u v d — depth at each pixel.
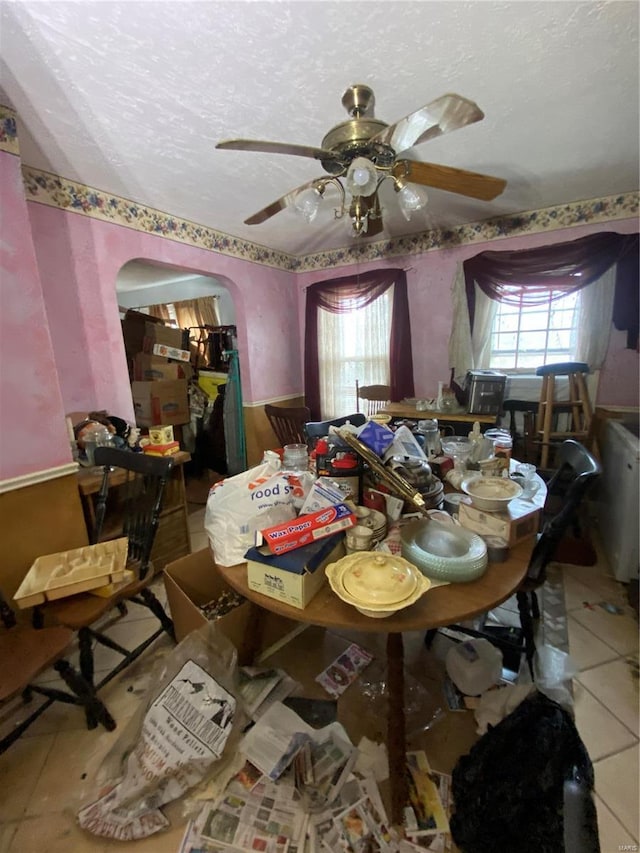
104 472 1.75
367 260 3.53
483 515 1.16
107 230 2.30
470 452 1.71
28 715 1.42
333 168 1.38
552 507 2.21
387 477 1.24
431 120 1.08
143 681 1.54
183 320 4.77
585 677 1.49
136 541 1.72
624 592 1.99
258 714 1.33
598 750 1.22
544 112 1.62
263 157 1.89
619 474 2.22
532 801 0.94
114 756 1.20
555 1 1.09
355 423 2.12
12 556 1.57
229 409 3.73
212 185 2.21
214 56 1.25
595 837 0.51
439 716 1.34
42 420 1.63
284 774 1.14
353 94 1.32
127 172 2.03
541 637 1.66
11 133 1.48
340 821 1.03
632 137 1.83
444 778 1.13
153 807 1.06
